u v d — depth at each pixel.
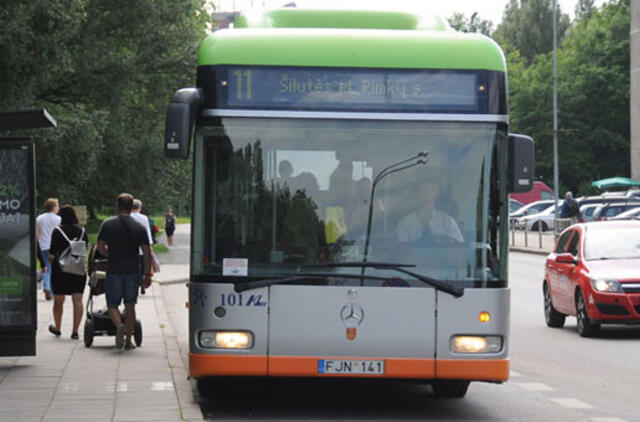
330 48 9.74
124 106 48.09
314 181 9.60
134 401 9.94
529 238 57.75
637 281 17.08
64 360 13.05
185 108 9.22
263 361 9.40
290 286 9.42
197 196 9.59
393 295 9.42
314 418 9.98
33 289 12.33
